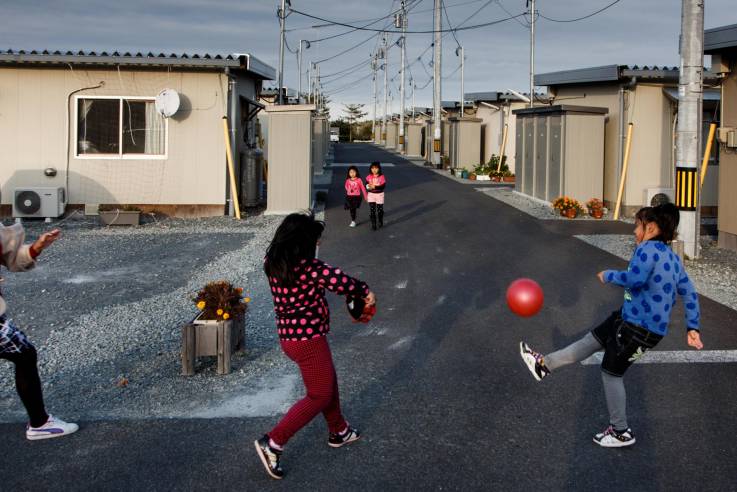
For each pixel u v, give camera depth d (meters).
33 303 8.60
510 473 4.20
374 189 14.17
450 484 4.06
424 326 7.54
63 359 6.43
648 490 3.99
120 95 15.71
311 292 4.12
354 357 6.49
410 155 44.84
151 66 15.55
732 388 5.60
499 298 8.79
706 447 4.54
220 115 16.00
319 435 4.76
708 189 17.38
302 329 4.12
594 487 4.03
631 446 4.55
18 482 4.05
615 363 4.46
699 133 11.24
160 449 4.52
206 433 4.78
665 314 4.33
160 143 15.98
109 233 13.98
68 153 15.75
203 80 15.88
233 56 15.53
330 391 4.17
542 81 20.12
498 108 28.56
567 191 17.03
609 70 16.70
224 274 10.18
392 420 5.00
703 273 10.27
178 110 15.85
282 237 4.09
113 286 9.52
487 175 26.30
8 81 15.50
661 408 5.20
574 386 5.66
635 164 17.02
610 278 4.45
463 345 6.85
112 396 5.50
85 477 4.12
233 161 16.19
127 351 6.68
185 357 5.96
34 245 4.44
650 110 16.94
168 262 11.12
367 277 10.02
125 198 15.98
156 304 8.46
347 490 3.99
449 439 4.67
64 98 15.59
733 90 12.02
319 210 17.11
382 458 4.40
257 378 5.93
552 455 4.43
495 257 11.51
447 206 18.11
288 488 4.01
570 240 13.16
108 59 15.06
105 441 4.63
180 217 16.12
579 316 7.93
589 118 16.95
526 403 5.30
